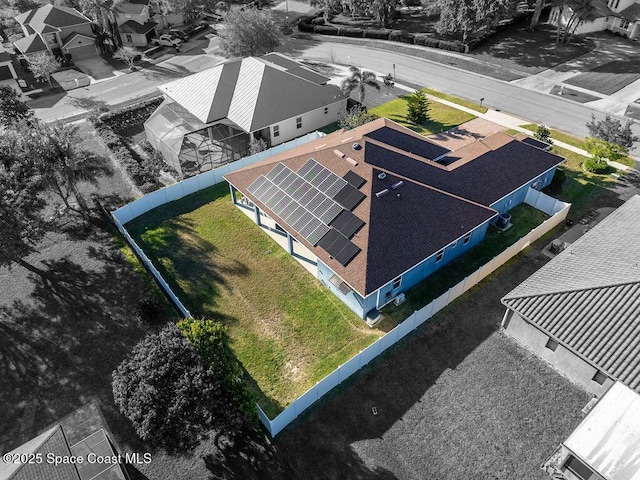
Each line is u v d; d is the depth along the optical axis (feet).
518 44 218.59
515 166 121.39
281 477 73.61
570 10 215.51
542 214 122.52
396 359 89.76
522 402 81.97
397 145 124.98
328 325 97.40
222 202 132.26
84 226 124.67
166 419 65.62
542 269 94.27
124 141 161.99
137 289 106.42
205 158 146.82
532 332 87.92
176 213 128.67
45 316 100.58
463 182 113.91
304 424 80.18
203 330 79.15
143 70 218.18
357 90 188.65
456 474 73.10
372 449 76.48
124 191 136.87
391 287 97.35
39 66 195.42
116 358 91.97
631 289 81.25
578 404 81.35
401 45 229.45
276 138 156.97
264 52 204.95
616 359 75.72
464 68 202.49
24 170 109.70
